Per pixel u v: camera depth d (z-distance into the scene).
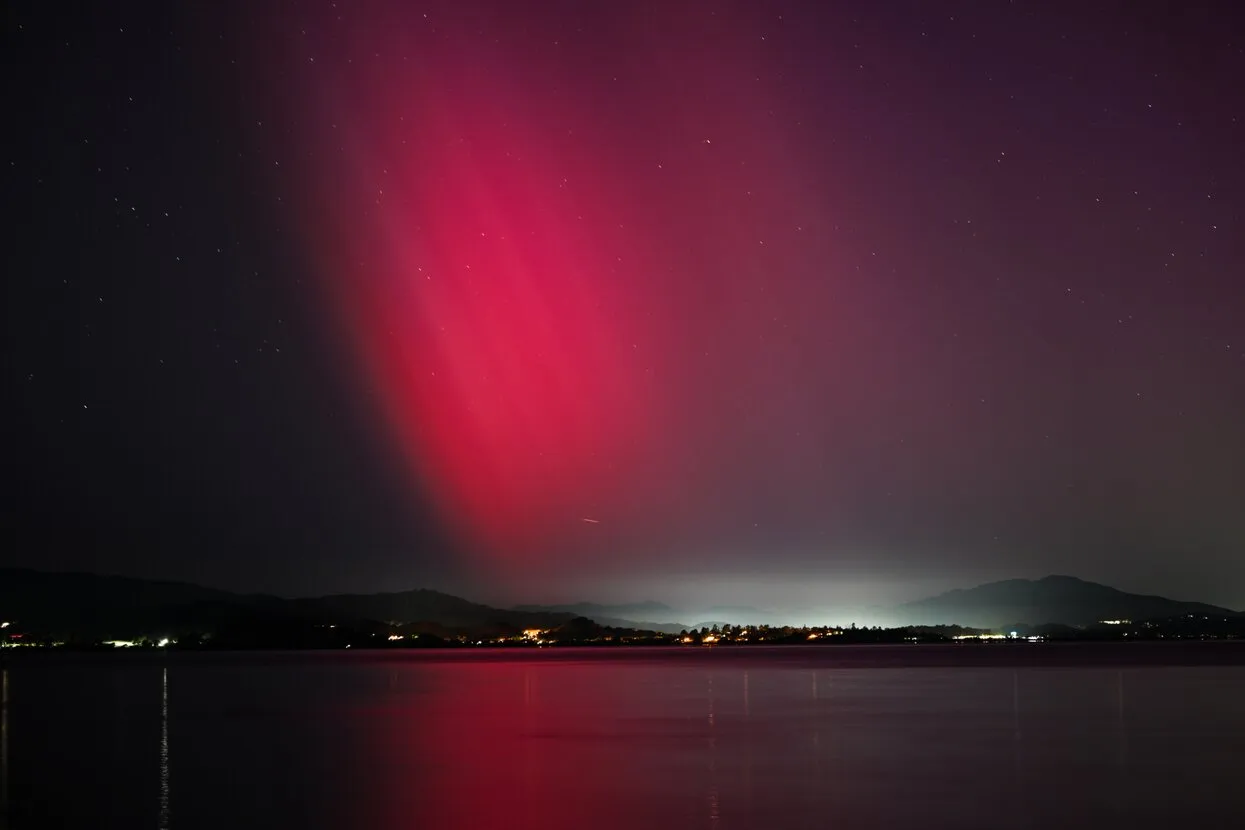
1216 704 47.28
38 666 124.25
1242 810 20.41
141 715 45.47
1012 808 20.61
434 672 99.06
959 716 41.62
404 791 23.23
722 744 32.06
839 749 30.53
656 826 18.91
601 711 45.88
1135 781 24.02
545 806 21.09
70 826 19.86
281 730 38.06
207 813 20.94
